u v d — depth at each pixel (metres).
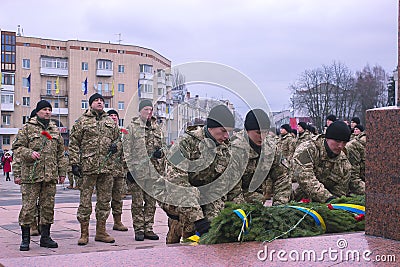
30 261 2.71
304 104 53.59
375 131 3.43
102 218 7.03
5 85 54.09
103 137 6.84
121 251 2.94
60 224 8.57
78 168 6.76
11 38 54.62
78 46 56.94
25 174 6.43
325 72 53.38
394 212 3.29
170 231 4.76
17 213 9.91
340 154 5.18
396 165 3.29
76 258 2.77
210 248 3.02
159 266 2.59
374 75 57.19
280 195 4.57
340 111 53.28
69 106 56.75
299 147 5.10
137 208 7.23
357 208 4.03
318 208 3.77
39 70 56.25
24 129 6.53
